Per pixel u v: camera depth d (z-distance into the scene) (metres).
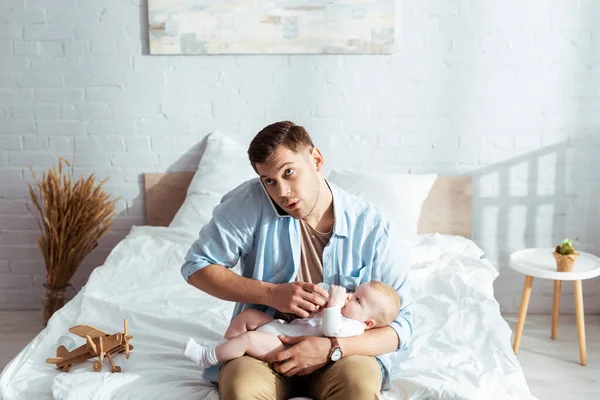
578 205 3.90
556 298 3.61
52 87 3.89
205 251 2.14
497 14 3.76
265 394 1.95
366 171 3.74
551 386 3.12
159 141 3.93
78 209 3.67
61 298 3.79
